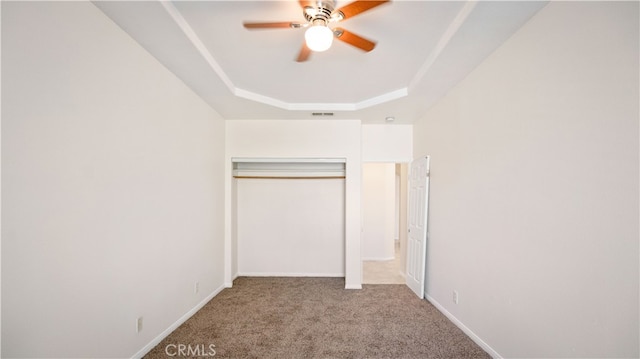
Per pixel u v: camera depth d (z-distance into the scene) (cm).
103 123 194
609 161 142
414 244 423
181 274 302
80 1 175
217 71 282
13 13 140
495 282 236
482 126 256
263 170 489
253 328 297
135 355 229
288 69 293
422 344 266
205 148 362
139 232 232
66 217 167
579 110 159
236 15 205
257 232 498
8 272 138
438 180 356
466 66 264
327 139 445
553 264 176
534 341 192
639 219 129
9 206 139
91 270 185
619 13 138
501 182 228
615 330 139
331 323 310
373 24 215
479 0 175
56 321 162
